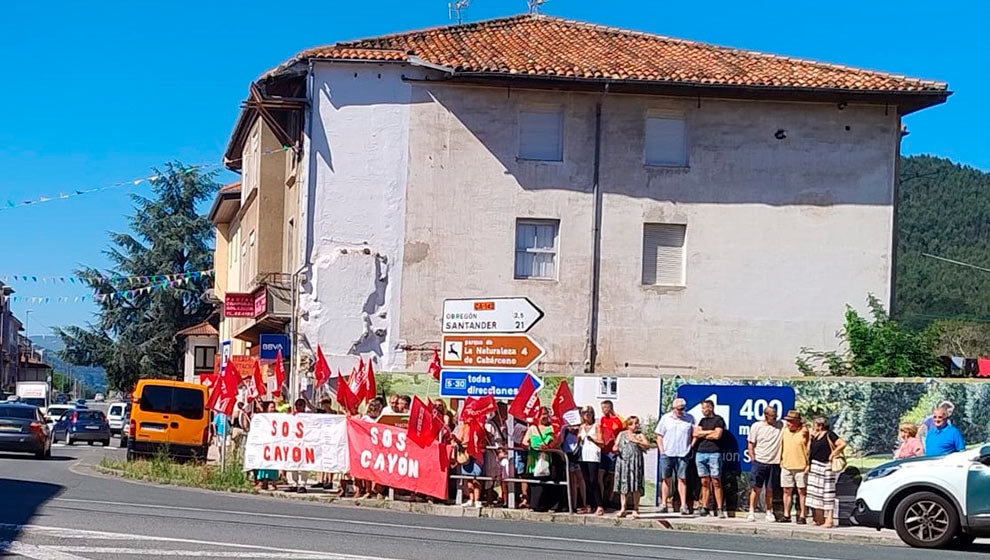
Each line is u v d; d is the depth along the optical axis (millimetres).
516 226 28875
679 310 29172
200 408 30141
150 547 12414
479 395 20250
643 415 21281
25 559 11391
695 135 29484
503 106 28859
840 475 19594
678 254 29469
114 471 26250
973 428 20234
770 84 28641
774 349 29359
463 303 20484
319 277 28281
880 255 29750
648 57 30281
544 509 19516
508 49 29969
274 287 30250
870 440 20141
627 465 18875
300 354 28297
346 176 28500
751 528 17953
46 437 33594
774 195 29578
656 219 29188
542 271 29016
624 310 29000
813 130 29750
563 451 19297
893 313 29828
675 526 18234
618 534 16375
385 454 20719
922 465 15945
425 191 28578
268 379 30406
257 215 34156
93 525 14336
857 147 29812
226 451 26703
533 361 19953
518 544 14078
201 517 15805
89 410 48875
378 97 28609
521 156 29000
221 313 48875
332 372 28094
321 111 28500
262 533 14070
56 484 21469
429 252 28516
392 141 28578
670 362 29047
